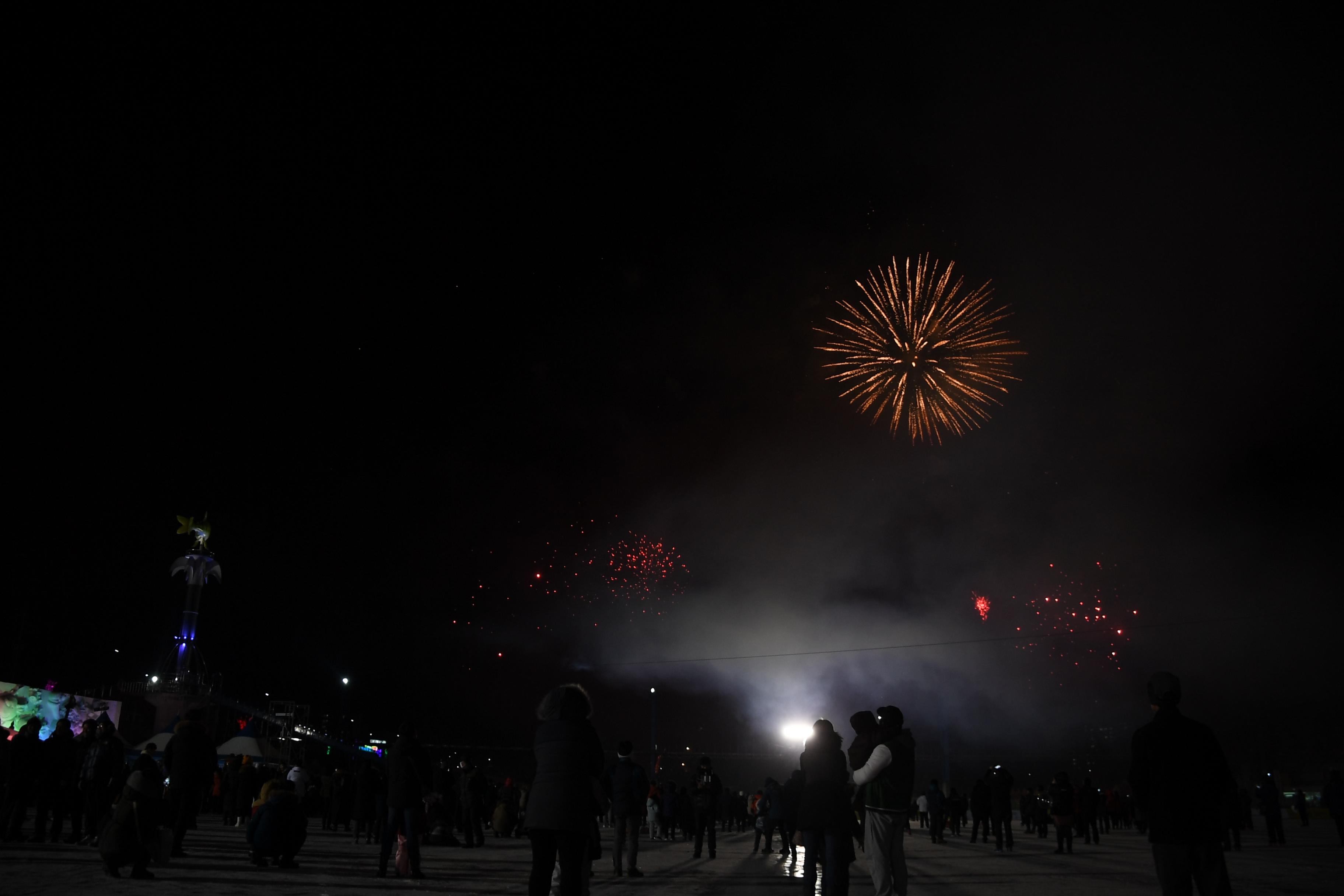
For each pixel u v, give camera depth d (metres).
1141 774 6.11
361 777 20.06
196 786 13.09
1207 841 5.83
